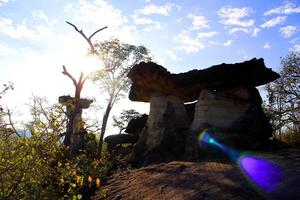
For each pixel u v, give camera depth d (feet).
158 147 58.29
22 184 22.11
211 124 54.75
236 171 35.06
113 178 45.16
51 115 23.61
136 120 89.15
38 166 22.89
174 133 59.88
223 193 28.63
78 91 45.24
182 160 52.54
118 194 37.06
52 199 22.95
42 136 22.76
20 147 21.48
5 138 21.76
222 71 54.70
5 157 20.97
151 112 64.85
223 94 56.08
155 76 59.82
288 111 85.51
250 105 53.62
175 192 32.12
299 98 89.51
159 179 38.32
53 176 24.49
